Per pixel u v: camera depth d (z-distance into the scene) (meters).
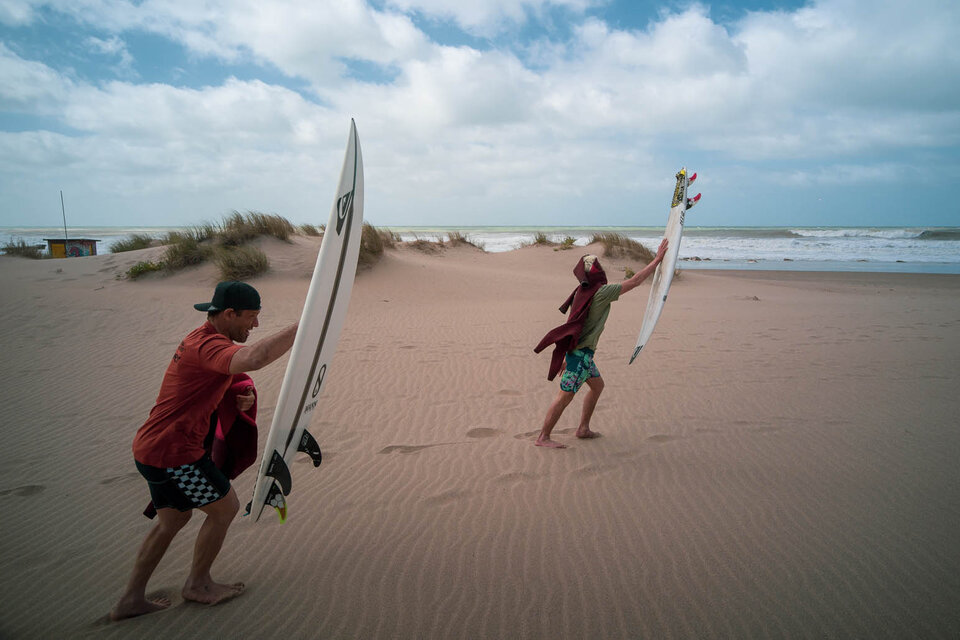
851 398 6.10
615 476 4.23
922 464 4.36
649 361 7.86
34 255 22.19
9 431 5.33
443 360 8.01
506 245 40.72
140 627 2.60
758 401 6.05
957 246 40.78
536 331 10.19
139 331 9.87
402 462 4.57
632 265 22.27
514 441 5.02
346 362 7.88
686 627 2.58
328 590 2.88
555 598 2.80
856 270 27.22
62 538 3.47
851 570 3.00
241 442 2.82
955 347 8.52
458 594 2.84
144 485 4.22
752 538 3.33
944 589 2.82
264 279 14.53
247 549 3.29
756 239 51.72
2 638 2.55
